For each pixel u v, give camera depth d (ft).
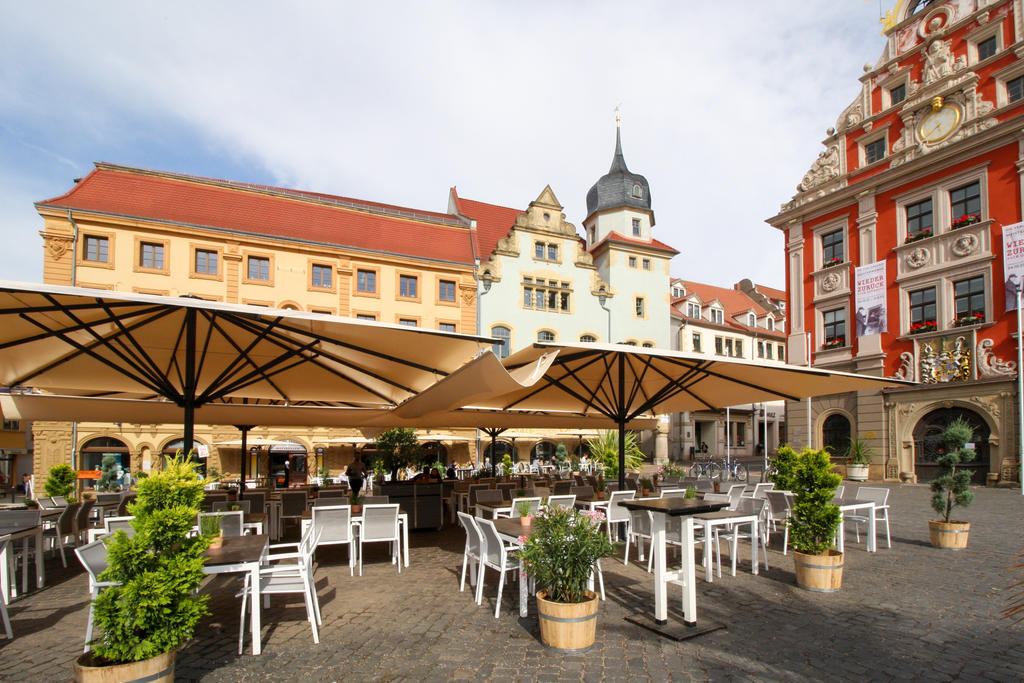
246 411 28.37
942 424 73.20
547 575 16.74
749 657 15.94
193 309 21.07
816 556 22.52
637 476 56.13
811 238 91.66
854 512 32.07
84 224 76.89
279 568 17.40
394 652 16.48
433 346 23.12
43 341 22.81
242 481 38.88
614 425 44.80
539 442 107.86
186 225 81.41
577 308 108.99
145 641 12.45
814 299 90.17
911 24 81.20
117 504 40.45
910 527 38.63
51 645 17.47
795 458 28.32
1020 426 64.69
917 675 14.80
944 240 74.33
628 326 113.09
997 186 69.41
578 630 16.43
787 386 33.86
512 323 103.04
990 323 68.74
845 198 86.07
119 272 78.07
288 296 87.25
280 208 92.12
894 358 78.79
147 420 29.32
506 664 15.56
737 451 148.46
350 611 20.44
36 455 76.13
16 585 25.16
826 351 87.92
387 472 46.44
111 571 12.80
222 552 17.06
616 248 114.83
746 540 34.35
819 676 14.71
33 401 25.71
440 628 18.56
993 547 31.35
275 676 14.88
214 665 15.61
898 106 81.15
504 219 124.98
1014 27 70.23
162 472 13.89
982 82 72.38
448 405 26.76
